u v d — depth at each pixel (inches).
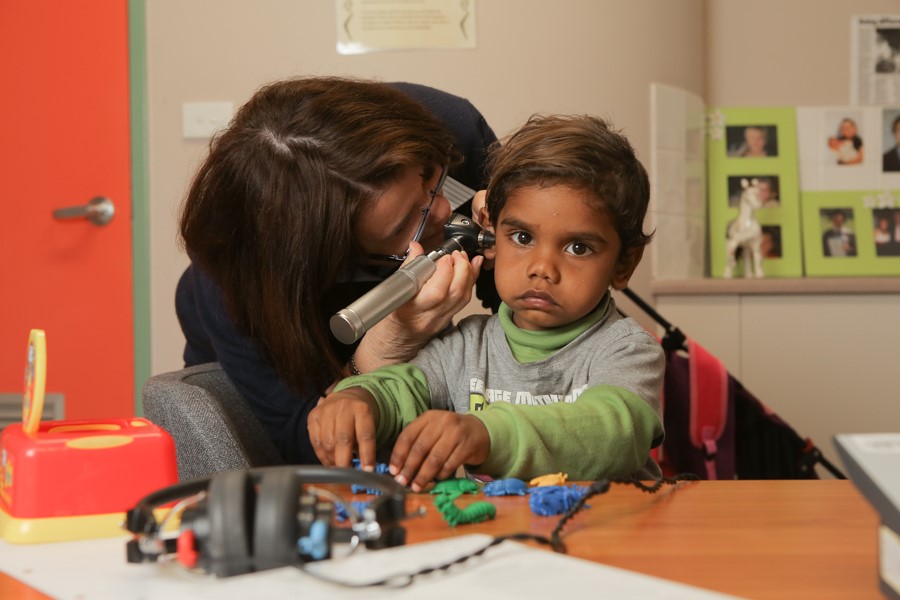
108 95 103.0
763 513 28.2
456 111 57.9
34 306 106.0
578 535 25.6
